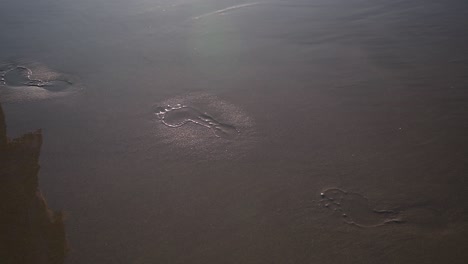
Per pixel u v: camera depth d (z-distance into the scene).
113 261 2.01
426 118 3.04
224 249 2.07
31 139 2.91
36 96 3.47
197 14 5.21
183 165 2.67
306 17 4.98
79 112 3.26
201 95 3.46
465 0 5.07
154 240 2.13
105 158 2.74
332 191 2.43
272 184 2.49
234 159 2.72
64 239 2.11
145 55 4.18
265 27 4.76
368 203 2.33
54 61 4.05
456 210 2.25
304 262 2.00
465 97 3.24
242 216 2.27
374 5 5.19
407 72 3.65
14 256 1.96
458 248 2.02
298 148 2.80
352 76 3.66
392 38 4.30
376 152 2.74
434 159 2.64
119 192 2.45
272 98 3.39
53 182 2.51
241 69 3.87
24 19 5.04
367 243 2.08
